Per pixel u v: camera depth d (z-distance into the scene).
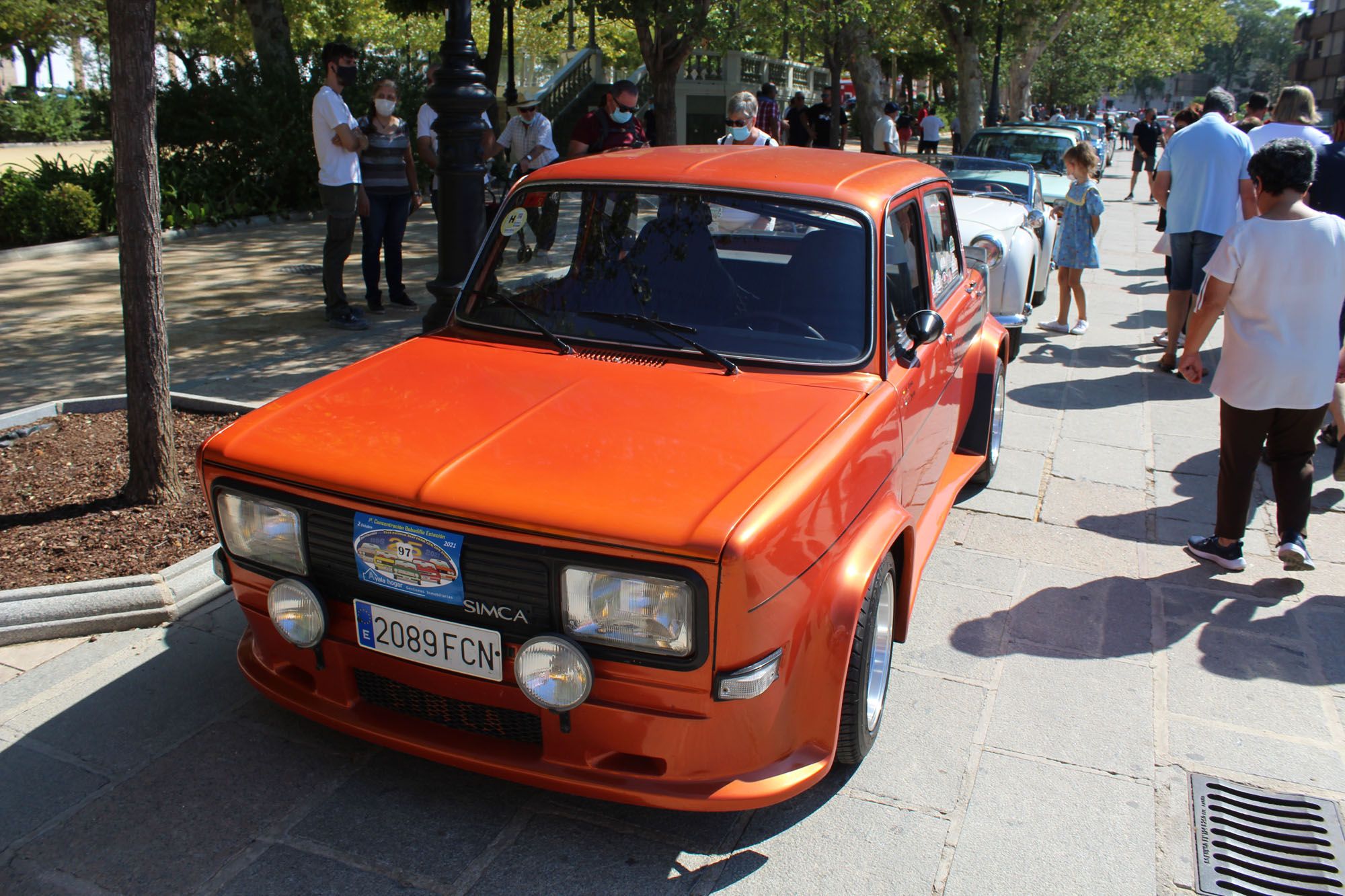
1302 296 4.31
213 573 4.13
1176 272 7.65
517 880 2.74
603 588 2.48
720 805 2.63
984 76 36.56
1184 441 6.47
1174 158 7.55
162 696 3.49
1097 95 54.28
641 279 3.59
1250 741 3.46
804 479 2.66
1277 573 4.74
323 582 2.85
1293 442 4.56
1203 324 4.54
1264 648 4.06
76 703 3.43
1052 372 7.98
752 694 2.53
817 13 16.53
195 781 3.08
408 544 2.64
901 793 3.14
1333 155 6.25
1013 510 5.39
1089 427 6.71
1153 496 5.61
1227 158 7.28
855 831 2.96
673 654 2.48
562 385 3.21
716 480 2.64
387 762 3.21
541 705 2.57
